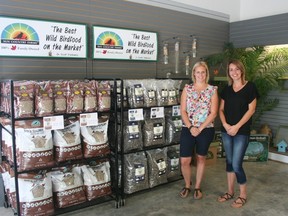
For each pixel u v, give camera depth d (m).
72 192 2.72
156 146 3.32
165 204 3.03
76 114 2.65
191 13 4.57
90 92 2.73
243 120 2.80
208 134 3.03
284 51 4.58
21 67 2.96
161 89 3.33
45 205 2.54
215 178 3.79
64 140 2.64
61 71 3.24
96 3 3.45
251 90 2.83
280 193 3.32
